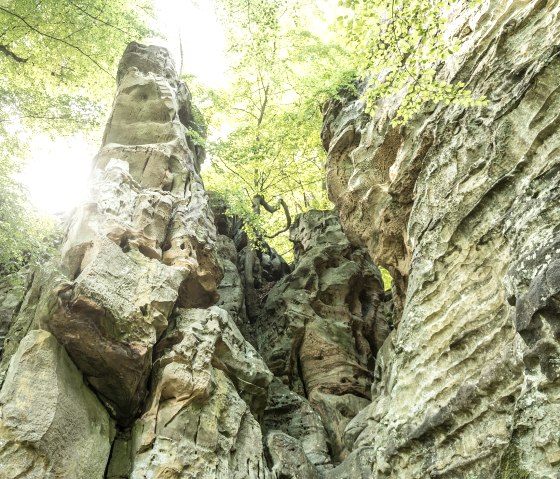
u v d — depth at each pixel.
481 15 12.36
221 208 22.17
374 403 15.27
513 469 7.63
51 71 18.56
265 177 24.33
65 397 10.35
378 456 11.62
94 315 10.93
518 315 8.12
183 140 17.88
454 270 11.14
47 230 12.29
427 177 12.70
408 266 15.09
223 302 19.23
